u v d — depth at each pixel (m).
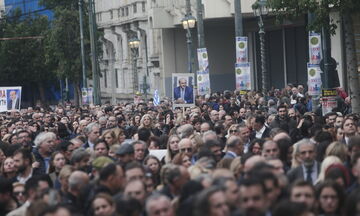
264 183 17.64
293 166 24.75
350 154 24.73
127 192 19.64
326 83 46.22
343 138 31.95
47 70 138.38
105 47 139.00
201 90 65.69
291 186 18.52
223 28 106.50
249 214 16.78
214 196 16.05
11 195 23.14
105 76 142.25
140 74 124.00
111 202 19.41
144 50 121.38
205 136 30.30
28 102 156.00
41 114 66.00
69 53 121.69
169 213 17.12
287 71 96.44
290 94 69.69
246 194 16.83
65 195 23.17
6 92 74.31
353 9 44.75
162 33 108.94
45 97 155.38
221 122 39.38
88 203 21.59
